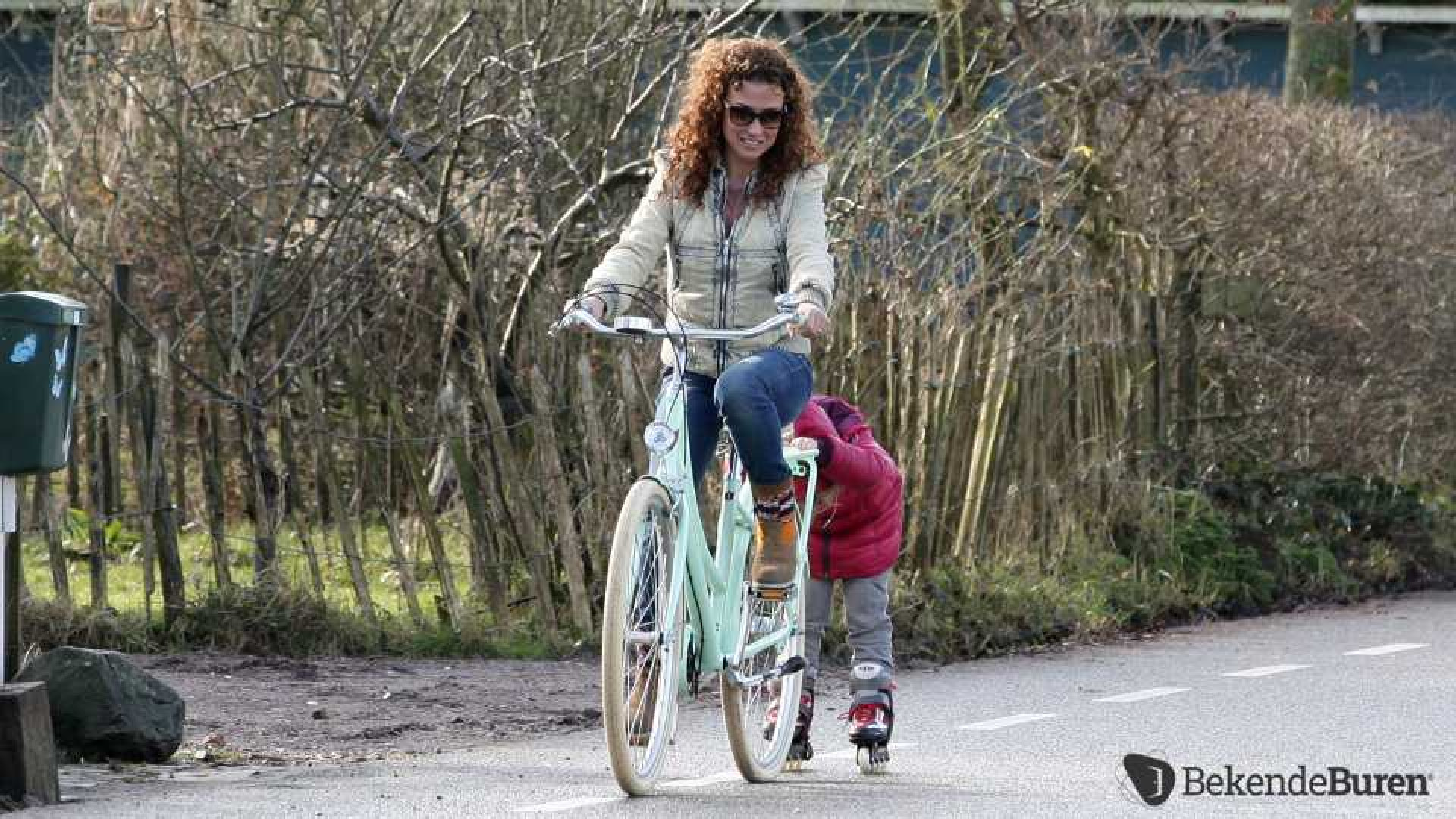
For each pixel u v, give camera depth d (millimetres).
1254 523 36750
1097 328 34750
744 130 17500
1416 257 40375
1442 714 23250
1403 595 37438
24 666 19656
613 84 34000
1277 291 39062
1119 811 17234
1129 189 37812
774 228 17812
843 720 23125
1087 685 26000
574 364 29031
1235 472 37781
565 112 33875
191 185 32375
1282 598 35750
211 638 26719
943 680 26578
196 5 34000
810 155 17922
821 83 36875
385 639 27391
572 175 32531
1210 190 38906
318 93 34000
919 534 30500
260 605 26922
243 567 29500
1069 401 34219
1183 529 35000
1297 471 38469
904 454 30469
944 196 34531
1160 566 34469
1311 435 38844
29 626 25891
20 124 38781
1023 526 32906
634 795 17266
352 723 22047
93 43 30859
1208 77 59969
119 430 26938
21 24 40812
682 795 17734
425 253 30828
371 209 30500
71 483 33062
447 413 28344
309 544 27859
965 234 34062
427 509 27938
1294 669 27438
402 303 31703
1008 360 31891
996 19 37188
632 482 28562
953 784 18578
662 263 30875
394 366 30984
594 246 32844
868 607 19500
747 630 18219
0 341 17812
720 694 24500
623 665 16688
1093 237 36688
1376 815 17188
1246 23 50875
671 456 17109
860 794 17938
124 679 19156
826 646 27812
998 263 34688
